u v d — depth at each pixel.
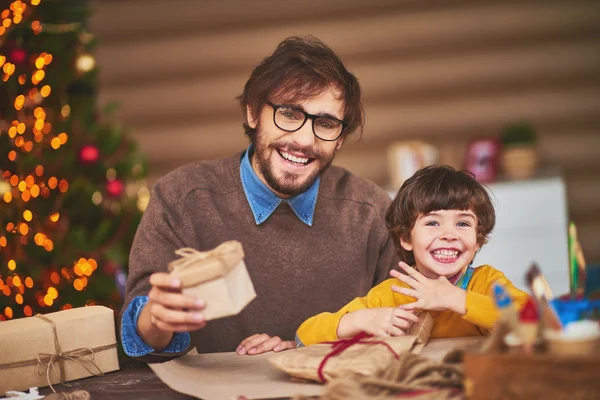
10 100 2.54
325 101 1.52
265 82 1.53
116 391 1.31
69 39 2.73
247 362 1.38
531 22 4.28
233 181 1.71
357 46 4.43
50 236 2.70
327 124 1.54
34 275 2.60
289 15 4.48
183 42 4.58
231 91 4.57
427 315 1.41
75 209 2.79
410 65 4.39
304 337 1.48
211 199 1.69
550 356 0.93
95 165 2.83
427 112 4.39
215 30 4.55
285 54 1.53
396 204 1.56
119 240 2.88
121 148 3.06
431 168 1.56
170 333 1.44
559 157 4.30
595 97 4.25
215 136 4.60
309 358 1.18
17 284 2.47
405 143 4.29
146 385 1.34
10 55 2.50
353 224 1.76
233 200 1.69
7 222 2.57
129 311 1.46
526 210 3.84
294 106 1.51
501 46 4.32
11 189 2.57
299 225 1.70
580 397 0.92
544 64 4.29
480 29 4.32
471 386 0.97
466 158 4.34
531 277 1.05
